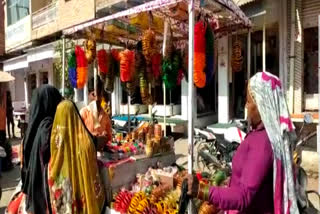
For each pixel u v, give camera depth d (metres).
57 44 11.15
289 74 7.73
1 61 20.16
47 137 3.00
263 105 1.73
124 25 4.36
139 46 4.65
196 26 2.91
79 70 4.48
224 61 8.95
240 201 1.67
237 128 6.10
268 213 1.74
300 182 2.40
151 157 3.99
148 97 4.51
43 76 17.64
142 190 3.42
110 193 3.38
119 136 4.79
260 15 7.33
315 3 7.23
